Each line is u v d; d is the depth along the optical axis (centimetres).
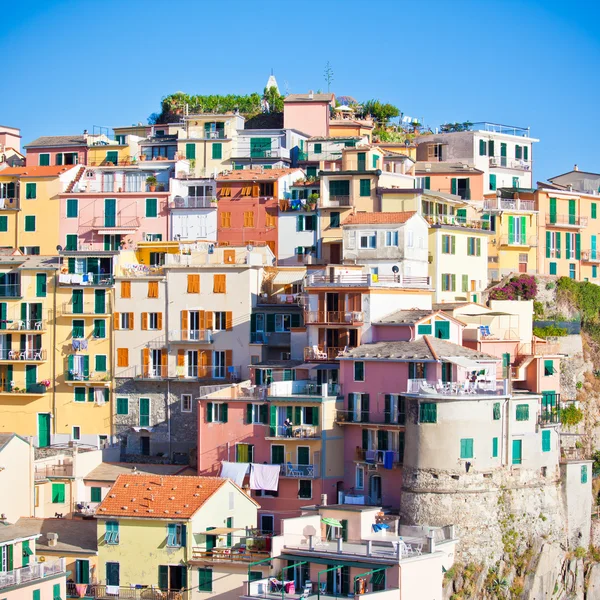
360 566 10612
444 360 12438
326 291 13550
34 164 18338
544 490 12588
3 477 12469
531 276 16288
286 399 12850
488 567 11869
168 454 14588
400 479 12444
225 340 14538
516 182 18962
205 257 14738
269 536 11631
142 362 14762
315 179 16712
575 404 14950
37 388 15112
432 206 15800
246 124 19488
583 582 13062
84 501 13338
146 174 16950
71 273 15200
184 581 11431
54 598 11100
